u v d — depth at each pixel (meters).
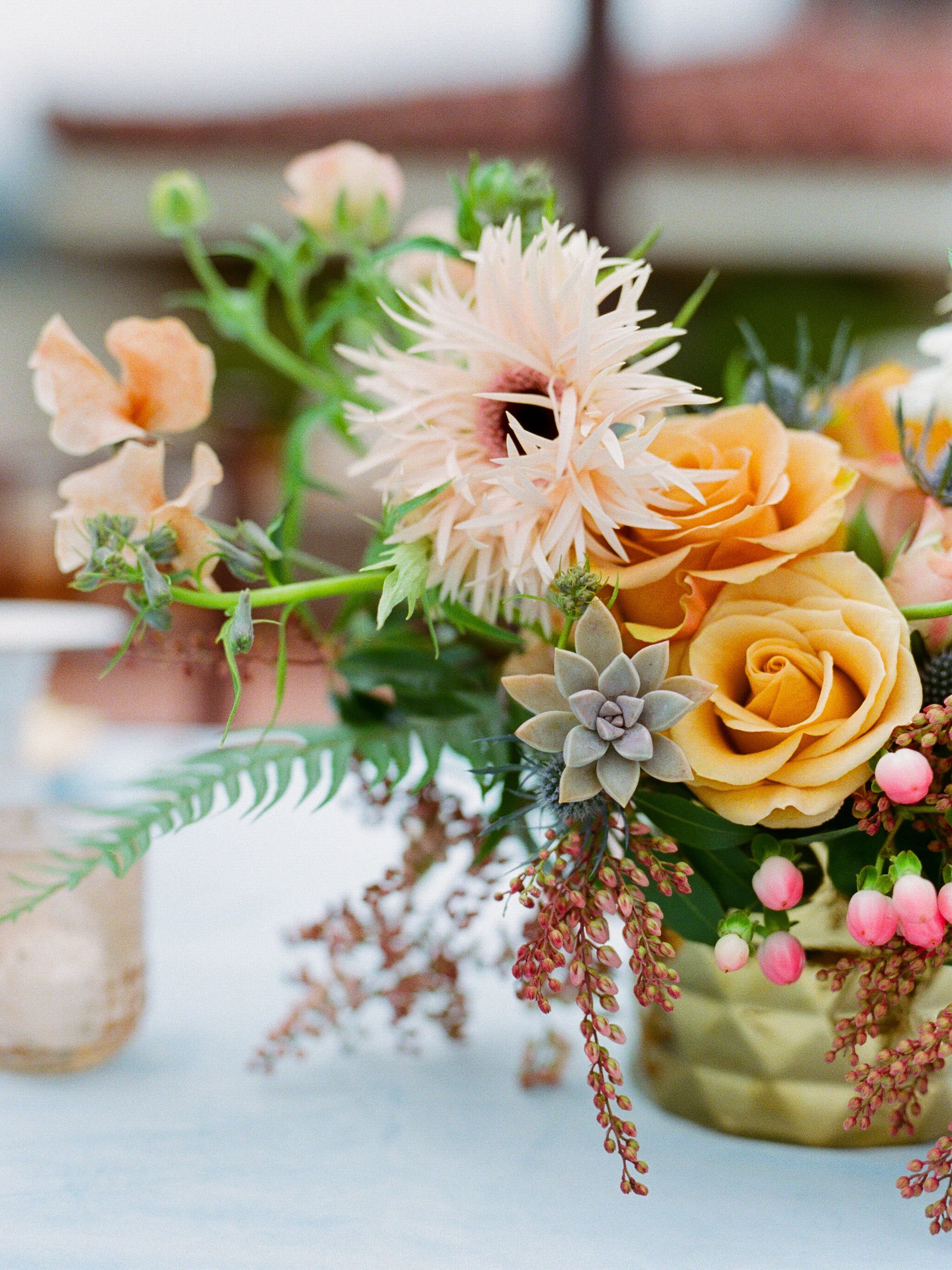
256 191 8.81
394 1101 0.74
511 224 0.67
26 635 0.92
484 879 0.75
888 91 9.76
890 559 0.71
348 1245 0.64
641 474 0.64
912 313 9.20
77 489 0.69
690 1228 0.65
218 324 0.83
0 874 0.75
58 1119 0.72
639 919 0.63
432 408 0.67
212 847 1.19
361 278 0.76
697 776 0.64
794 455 0.68
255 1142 0.71
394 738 0.71
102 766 1.12
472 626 0.69
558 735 0.64
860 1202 0.67
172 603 0.68
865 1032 0.64
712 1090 0.71
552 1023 0.83
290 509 0.76
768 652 0.65
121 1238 0.64
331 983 0.79
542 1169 0.69
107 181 9.70
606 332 0.65
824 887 0.67
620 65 4.87
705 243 9.00
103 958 0.75
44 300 10.87
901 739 0.63
